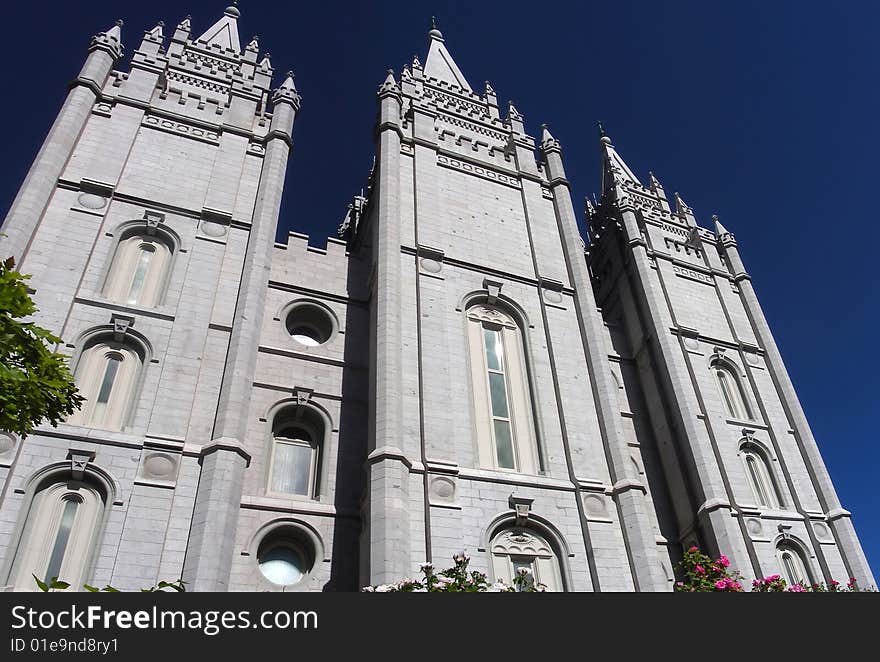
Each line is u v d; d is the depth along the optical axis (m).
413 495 17.52
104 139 22.59
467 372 21.25
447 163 27.73
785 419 27.86
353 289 24.61
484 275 24.33
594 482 19.92
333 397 21.03
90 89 23.39
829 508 25.06
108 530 14.93
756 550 22.55
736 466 24.86
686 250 33.34
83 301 18.47
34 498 14.98
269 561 17.56
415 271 22.88
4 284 10.66
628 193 35.94
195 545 14.94
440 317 21.94
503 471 19.42
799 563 23.41
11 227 18.41
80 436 15.92
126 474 15.80
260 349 21.28
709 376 27.69
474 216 26.28
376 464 17.20
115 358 18.16
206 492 15.74
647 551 18.42
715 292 31.95
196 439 17.11
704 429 25.33
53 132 21.39
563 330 23.94
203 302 19.89
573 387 22.33
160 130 23.97
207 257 21.08
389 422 18.12
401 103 29.38
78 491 15.42
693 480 23.92
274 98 26.98
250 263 20.97
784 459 26.19
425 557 16.58
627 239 31.94
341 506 18.61
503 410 21.28
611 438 20.98
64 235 19.52
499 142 30.94
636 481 19.91
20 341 10.83
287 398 20.39
